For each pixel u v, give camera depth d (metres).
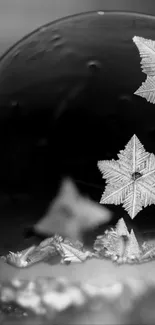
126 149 0.07
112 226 0.08
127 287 0.08
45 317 0.08
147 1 0.13
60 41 0.08
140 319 0.08
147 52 0.08
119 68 0.08
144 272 0.08
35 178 0.07
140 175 0.08
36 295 0.08
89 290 0.08
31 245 0.08
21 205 0.08
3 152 0.08
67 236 0.08
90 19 0.08
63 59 0.08
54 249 0.08
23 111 0.08
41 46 0.08
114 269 0.08
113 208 0.08
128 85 0.07
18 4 0.12
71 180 0.07
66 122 0.07
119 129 0.07
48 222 0.08
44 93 0.08
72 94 0.07
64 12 0.12
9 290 0.08
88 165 0.07
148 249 0.08
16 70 0.08
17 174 0.08
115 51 0.08
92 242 0.08
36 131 0.07
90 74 0.08
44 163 0.07
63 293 0.08
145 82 0.08
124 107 0.07
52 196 0.08
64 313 0.08
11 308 0.08
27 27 0.12
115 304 0.08
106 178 0.07
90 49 0.08
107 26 0.08
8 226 0.08
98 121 0.07
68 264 0.08
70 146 0.07
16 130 0.08
